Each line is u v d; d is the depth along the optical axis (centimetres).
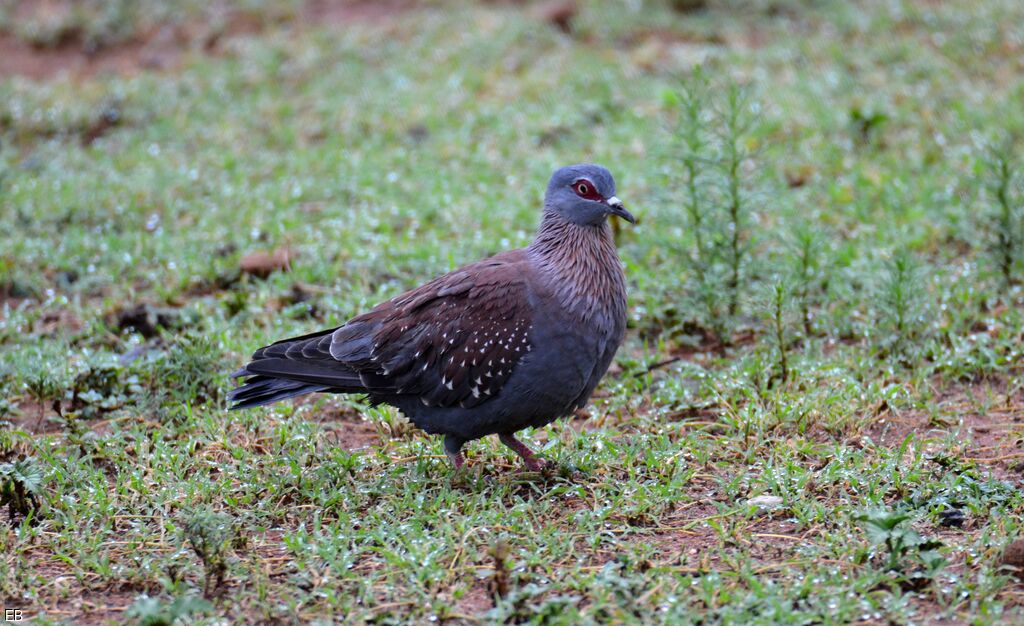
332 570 847
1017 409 1119
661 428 1083
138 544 895
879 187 1628
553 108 2003
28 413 1171
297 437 1069
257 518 934
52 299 1415
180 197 1764
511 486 991
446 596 808
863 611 775
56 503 955
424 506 942
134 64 2414
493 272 986
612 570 829
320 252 1508
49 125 2117
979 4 2244
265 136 1998
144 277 1500
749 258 1411
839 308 1322
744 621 763
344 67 2244
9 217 1684
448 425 998
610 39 2286
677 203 1405
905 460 1012
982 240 1411
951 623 762
